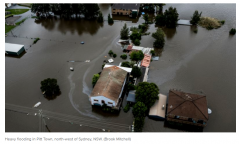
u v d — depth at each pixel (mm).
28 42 101125
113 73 69562
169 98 62219
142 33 106750
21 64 86312
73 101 68688
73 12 121812
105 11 132625
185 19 119938
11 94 71938
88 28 113938
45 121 62062
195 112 56844
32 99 69875
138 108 60156
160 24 114812
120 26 115188
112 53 90625
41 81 70688
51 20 123375
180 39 101875
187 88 72312
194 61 85500
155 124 60594
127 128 59469
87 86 74375
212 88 72000
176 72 79875
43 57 90250
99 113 64375
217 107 65000
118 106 63875
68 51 93875
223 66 82000
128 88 70312
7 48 91625
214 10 127812
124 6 125625
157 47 95750
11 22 118625
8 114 64625
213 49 92688
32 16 126562
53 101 68875
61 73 80688
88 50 94312
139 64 83125
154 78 77188
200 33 106375
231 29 103188
